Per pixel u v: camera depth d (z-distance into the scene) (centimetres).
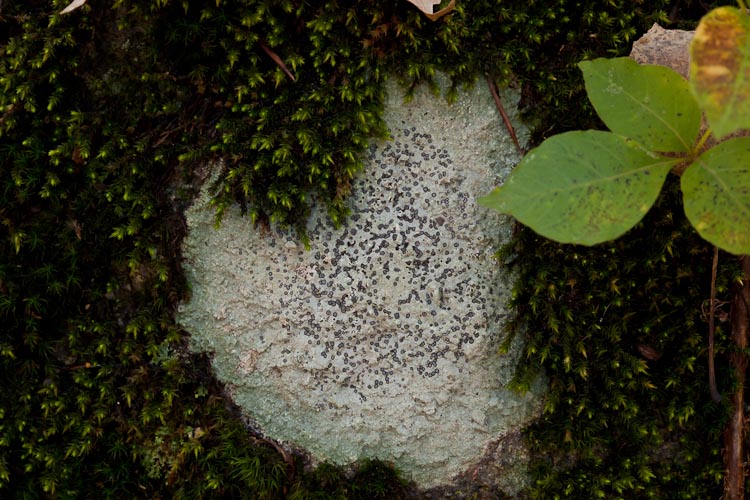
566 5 195
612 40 193
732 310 196
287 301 198
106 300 203
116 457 199
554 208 146
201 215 199
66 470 193
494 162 199
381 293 197
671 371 197
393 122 197
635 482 196
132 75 197
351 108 193
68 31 189
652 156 153
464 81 194
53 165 194
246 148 194
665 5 201
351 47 191
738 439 194
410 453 202
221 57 193
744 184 148
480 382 199
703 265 196
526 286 196
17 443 193
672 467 201
